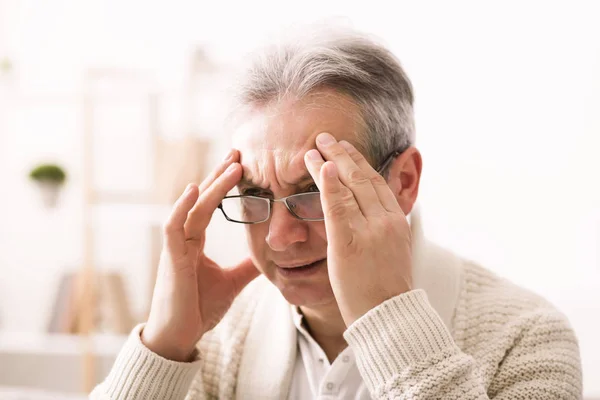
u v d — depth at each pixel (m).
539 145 2.52
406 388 0.83
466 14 2.60
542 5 2.51
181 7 3.13
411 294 0.88
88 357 2.68
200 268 1.10
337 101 0.93
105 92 3.19
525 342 1.00
